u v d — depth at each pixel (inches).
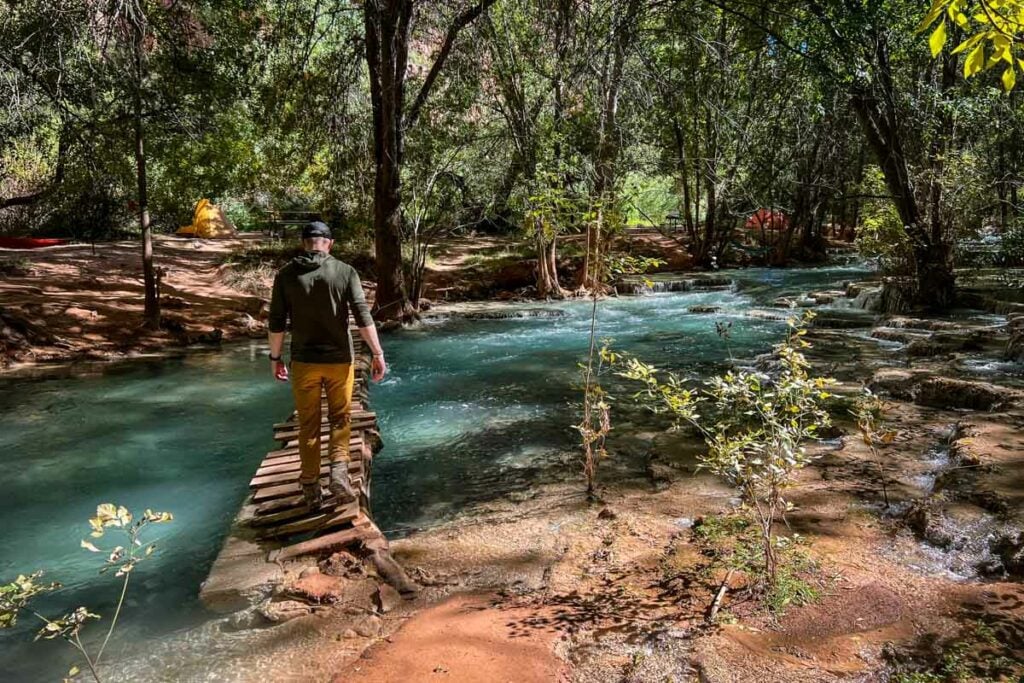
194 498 202.5
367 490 194.7
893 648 102.6
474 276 721.0
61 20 394.6
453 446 243.3
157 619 132.0
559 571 136.9
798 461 123.2
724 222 947.3
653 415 273.7
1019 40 76.7
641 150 882.8
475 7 542.3
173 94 550.0
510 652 106.6
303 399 164.9
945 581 124.4
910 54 492.4
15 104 423.5
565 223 227.0
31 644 123.3
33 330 418.6
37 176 785.6
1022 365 303.9
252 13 585.6
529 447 238.7
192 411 300.0
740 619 113.4
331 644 115.4
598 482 195.9
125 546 169.5
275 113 655.8
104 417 290.5
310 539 155.8
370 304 595.5
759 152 903.1
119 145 518.0
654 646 106.6
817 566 129.2
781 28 553.6
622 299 687.1
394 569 141.8
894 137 486.3
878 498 166.7
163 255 733.3
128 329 453.1
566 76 579.2
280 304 160.2
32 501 200.4
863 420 174.7
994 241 548.4
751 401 132.3
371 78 551.2
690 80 746.8
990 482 160.2
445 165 647.8
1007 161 510.0
